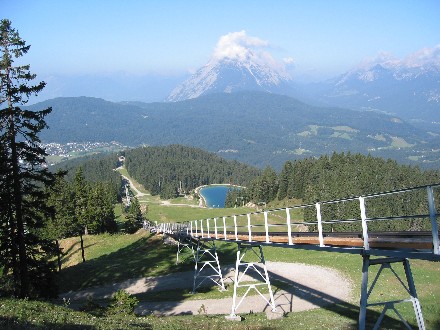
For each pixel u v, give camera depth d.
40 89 31.95
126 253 71.94
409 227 95.44
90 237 85.19
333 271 49.56
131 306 31.95
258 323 27.48
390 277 44.59
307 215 105.75
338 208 97.50
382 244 14.58
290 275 49.50
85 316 21.77
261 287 45.06
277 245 22.47
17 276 31.23
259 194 165.38
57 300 43.12
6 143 30.92
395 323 28.83
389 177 116.69
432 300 35.34
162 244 74.94
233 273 53.44
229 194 191.25
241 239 33.41
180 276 54.72
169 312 37.91
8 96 31.12
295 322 27.84
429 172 126.56
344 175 120.44
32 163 32.22
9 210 31.30
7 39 31.28
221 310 37.38
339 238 18.25
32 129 31.34
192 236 53.84
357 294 39.06
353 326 26.55
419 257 12.13
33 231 72.12
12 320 16.23
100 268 61.31
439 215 11.33
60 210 78.06
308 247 18.72
